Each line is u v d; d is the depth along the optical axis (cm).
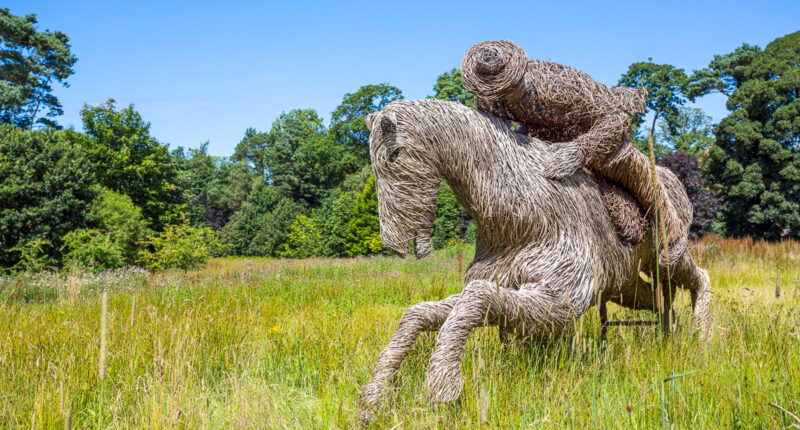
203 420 292
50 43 3422
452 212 3161
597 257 351
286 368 428
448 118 329
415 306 312
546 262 328
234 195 6134
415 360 373
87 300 879
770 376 324
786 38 3325
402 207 323
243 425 290
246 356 445
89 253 1499
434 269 1530
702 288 476
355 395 349
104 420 330
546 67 348
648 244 396
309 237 4031
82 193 1662
